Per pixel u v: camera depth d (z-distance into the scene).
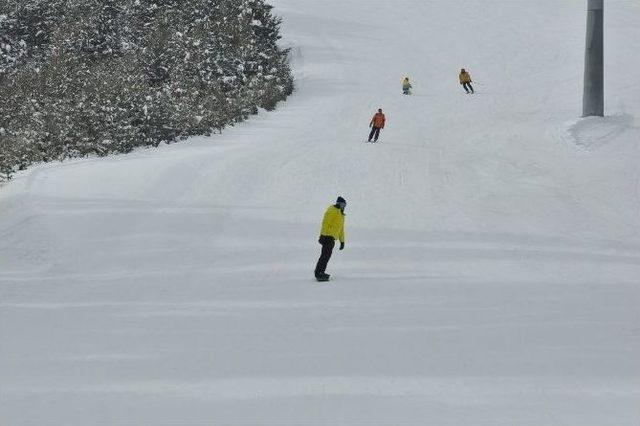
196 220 57.75
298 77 152.88
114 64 121.62
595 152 83.88
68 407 19.23
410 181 71.62
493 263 44.94
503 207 62.44
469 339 26.94
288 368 23.22
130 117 91.00
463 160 81.69
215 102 112.06
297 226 56.56
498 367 22.92
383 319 30.98
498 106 115.94
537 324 29.45
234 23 140.50
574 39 169.88
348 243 51.44
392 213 60.25
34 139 83.25
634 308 32.81
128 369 23.47
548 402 19.23
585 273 42.16
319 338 27.59
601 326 28.95
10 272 45.19
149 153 85.69
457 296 36.03
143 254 49.03
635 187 69.94
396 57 169.62
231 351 25.83
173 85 114.88
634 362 23.33
